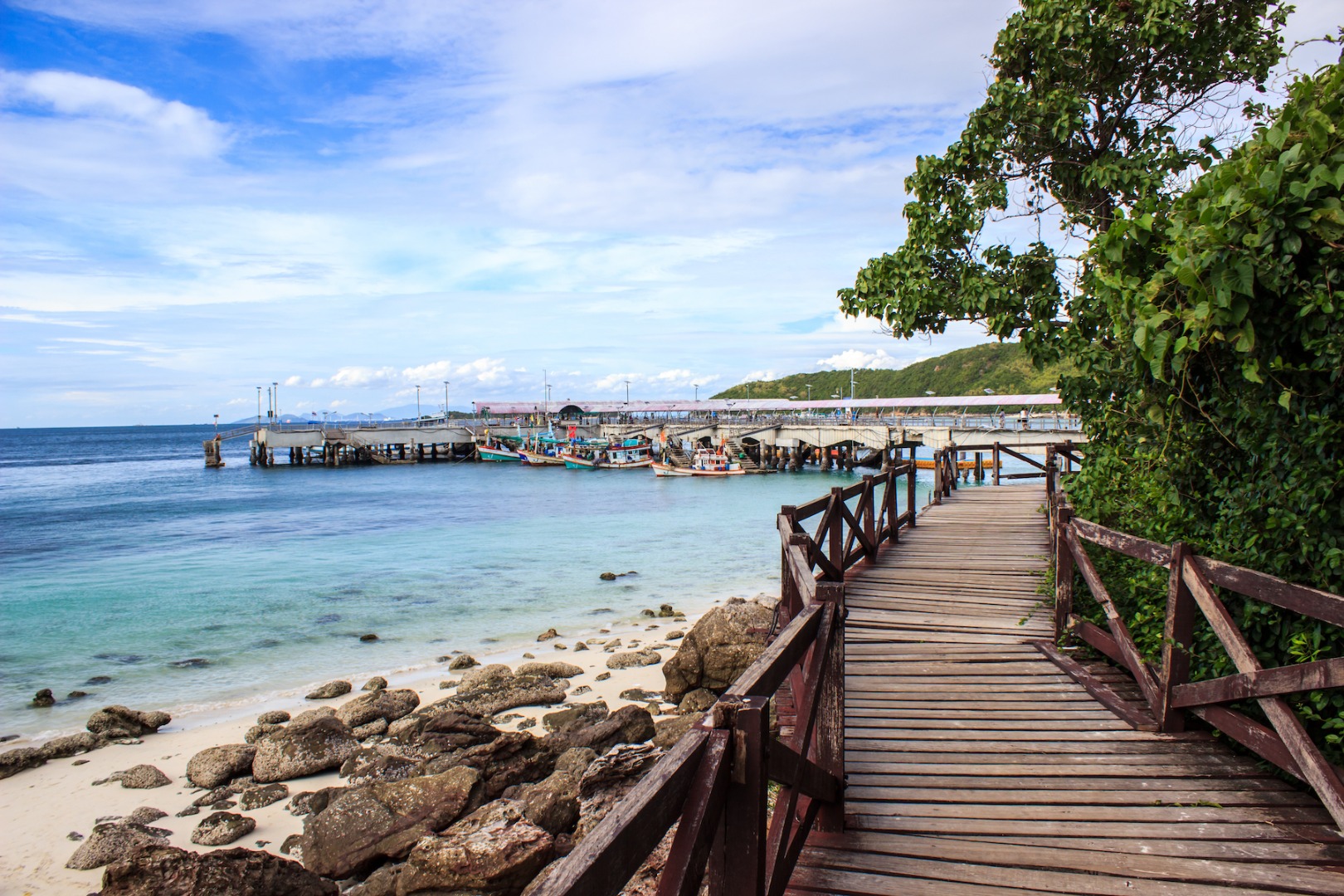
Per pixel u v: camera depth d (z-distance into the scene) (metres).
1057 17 9.64
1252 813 4.04
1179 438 5.30
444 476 62.88
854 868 3.62
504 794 8.05
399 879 6.47
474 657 14.71
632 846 1.62
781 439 59.50
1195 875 3.50
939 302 10.40
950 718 5.49
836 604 3.86
